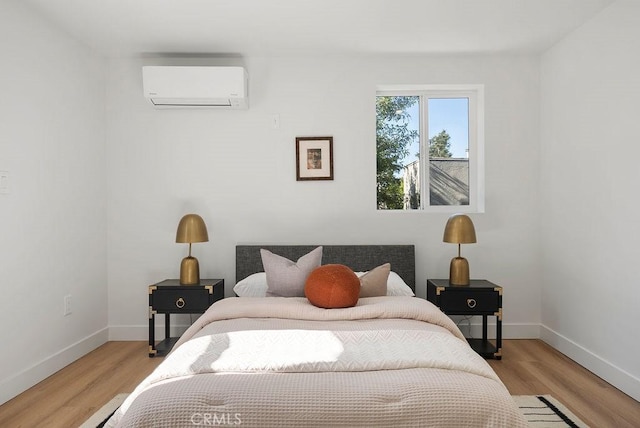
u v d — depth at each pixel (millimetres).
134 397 1743
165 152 4012
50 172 3209
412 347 2002
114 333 4016
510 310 4035
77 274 3547
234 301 2811
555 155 3732
